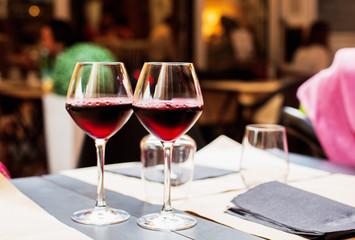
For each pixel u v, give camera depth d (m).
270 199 1.00
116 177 1.32
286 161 1.12
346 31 9.80
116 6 8.74
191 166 1.11
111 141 2.03
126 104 0.96
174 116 0.90
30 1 7.97
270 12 9.88
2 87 5.00
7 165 5.34
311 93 1.92
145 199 1.11
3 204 1.01
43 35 5.34
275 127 1.17
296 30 9.97
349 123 1.82
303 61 7.25
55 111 3.76
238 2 9.57
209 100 6.14
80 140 3.70
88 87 0.94
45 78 5.33
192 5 9.27
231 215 0.99
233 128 5.48
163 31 8.47
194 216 0.98
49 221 0.92
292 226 0.89
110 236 0.87
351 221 0.91
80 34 8.52
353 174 1.35
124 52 8.79
